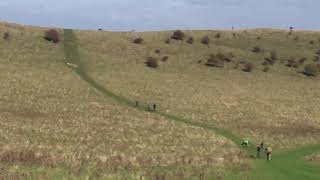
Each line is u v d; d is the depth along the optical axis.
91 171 43.72
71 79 123.88
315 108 117.19
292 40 190.62
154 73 141.62
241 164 57.12
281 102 120.62
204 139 77.50
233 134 86.44
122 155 55.94
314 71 156.38
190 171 49.25
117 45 166.25
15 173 39.28
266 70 156.75
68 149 57.28
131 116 92.94
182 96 117.88
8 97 100.50
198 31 192.00
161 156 57.78
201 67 154.12
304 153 73.31
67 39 165.75
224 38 187.12
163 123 88.31
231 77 145.75
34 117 84.44
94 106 99.69
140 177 42.91
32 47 150.62
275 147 78.31
